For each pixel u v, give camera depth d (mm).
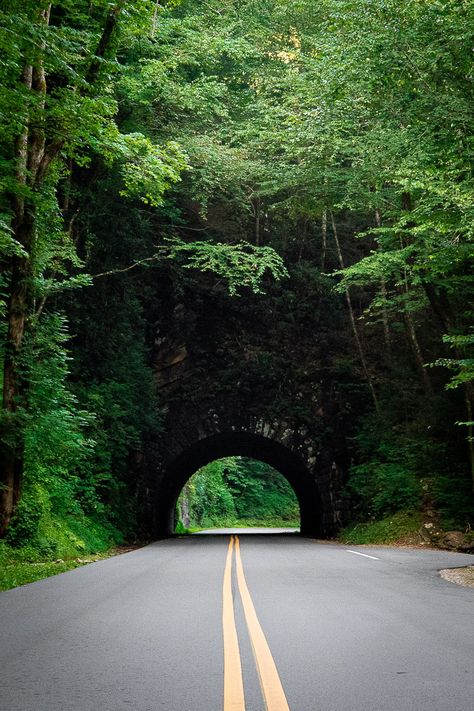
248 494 76125
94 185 27625
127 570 13773
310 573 13031
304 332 36469
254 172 30781
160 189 19328
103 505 25672
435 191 17578
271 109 27719
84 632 6879
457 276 22922
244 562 15805
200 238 36281
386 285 36219
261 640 6453
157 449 34688
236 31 32844
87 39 18797
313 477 34750
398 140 20578
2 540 16609
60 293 25578
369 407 34656
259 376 35500
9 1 13789
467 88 15852
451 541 23812
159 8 19344
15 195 17469
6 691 4770
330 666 5484
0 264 21219
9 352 17547
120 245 29875
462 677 5156
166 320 35688
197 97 28656
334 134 24062
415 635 6734
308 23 32625
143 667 5449
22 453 17359
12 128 15328
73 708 4352
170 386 35312
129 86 26328
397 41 15836
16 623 7410
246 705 4391
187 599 9234
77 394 26250
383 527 27516
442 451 28844
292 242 37438
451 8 15375
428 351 33906
